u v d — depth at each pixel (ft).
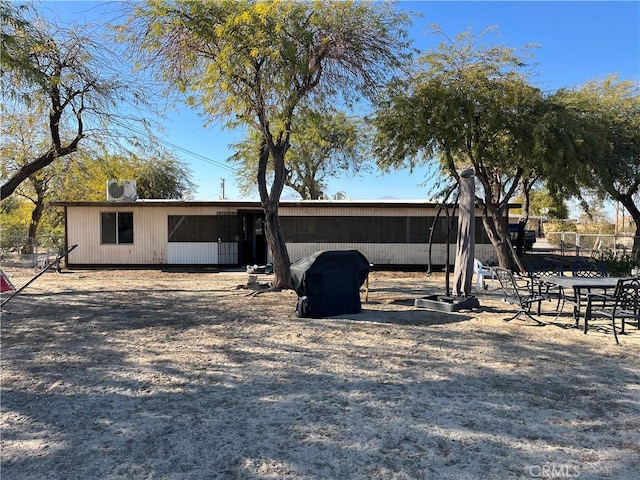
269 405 14.47
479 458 11.18
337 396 15.20
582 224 135.44
